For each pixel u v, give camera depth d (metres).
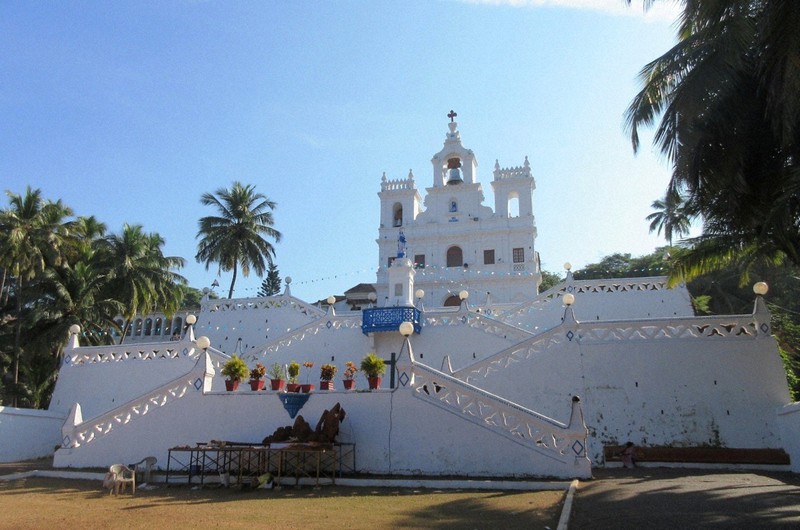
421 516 9.02
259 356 25.00
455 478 13.17
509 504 9.85
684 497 9.88
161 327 51.47
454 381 14.20
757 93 12.76
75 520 8.98
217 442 13.73
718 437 15.77
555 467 12.81
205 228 44.22
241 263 44.66
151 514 9.49
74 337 23.91
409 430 14.02
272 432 14.76
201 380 15.75
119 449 15.59
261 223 46.19
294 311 31.91
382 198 51.22
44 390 35.81
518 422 13.59
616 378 16.89
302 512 9.57
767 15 11.05
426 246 48.53
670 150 13.65
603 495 10.41
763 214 14.23
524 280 44.66
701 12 12.93
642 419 16.36
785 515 8.01
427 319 24.86
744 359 16.23
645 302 27.42
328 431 13.66
